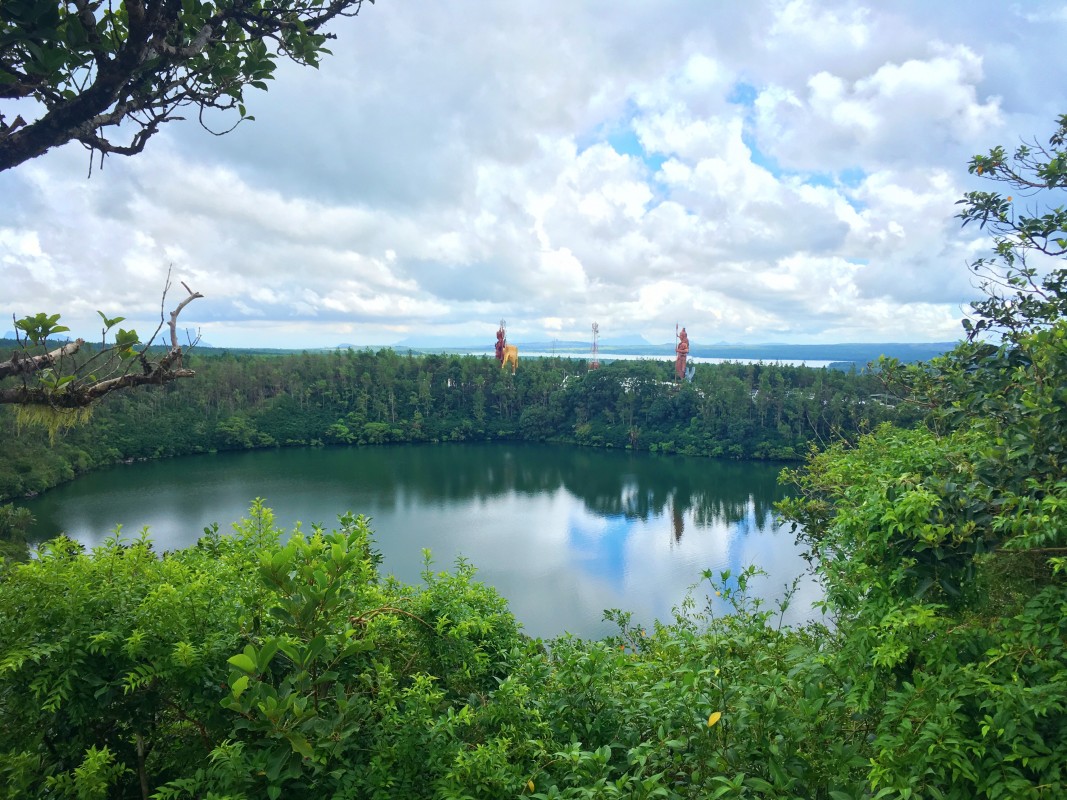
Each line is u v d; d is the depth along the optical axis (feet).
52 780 8.87
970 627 10.37
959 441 14.06
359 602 12.67
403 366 334.85
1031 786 7.39
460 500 166.81
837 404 211.61
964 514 10.00
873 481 12.28
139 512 143.64
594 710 11.65
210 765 9.82
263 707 8.61
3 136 7.66
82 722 9.96
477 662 13.23
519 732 10.98
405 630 13.24
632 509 156.76
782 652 12.87
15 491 155.53
